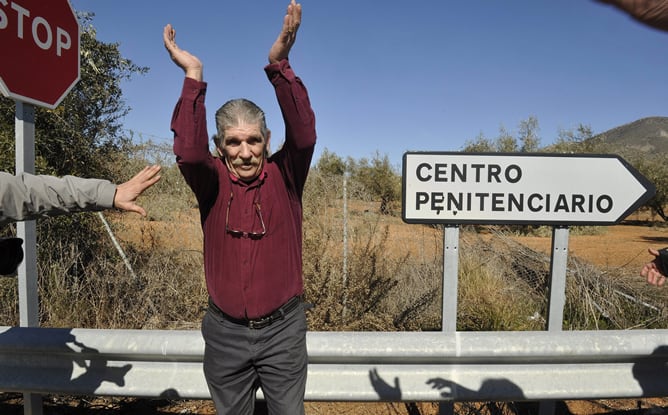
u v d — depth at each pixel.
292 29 1.67
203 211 1.91
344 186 4.83
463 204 2.61
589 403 3.45
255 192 1.86
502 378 2.44
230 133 1.75
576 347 2.39
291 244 1.92
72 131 5.04
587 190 2.61
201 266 4.77
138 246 5.31
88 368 2.49
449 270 2.62
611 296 4.56
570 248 10.68
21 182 1.80
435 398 2.40
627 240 13.21
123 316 4.12
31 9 2.38
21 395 3.41
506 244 5.83
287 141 1.85
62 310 3.90
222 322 1.88
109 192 1.88
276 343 1.86
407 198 2.61
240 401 1.96
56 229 4.45
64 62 2.63
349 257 4.53
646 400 3.48
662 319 4.31
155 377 2.46
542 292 4.96
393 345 2.38
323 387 2.41
